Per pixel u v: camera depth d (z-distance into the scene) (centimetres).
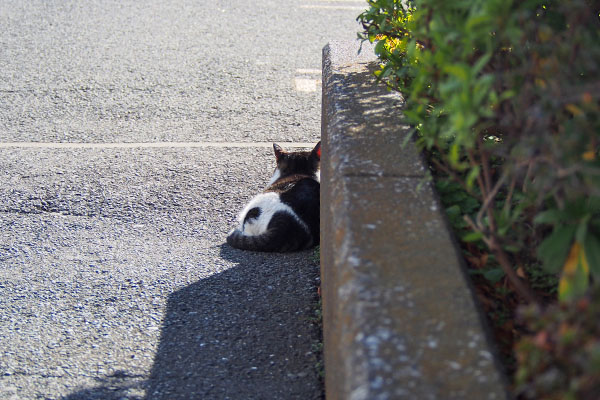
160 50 888
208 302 388
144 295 394
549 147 185
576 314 155
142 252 446
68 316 372
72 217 493
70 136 640
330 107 384
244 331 360
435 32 219
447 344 184
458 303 200
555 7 271
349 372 181
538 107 182
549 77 193
